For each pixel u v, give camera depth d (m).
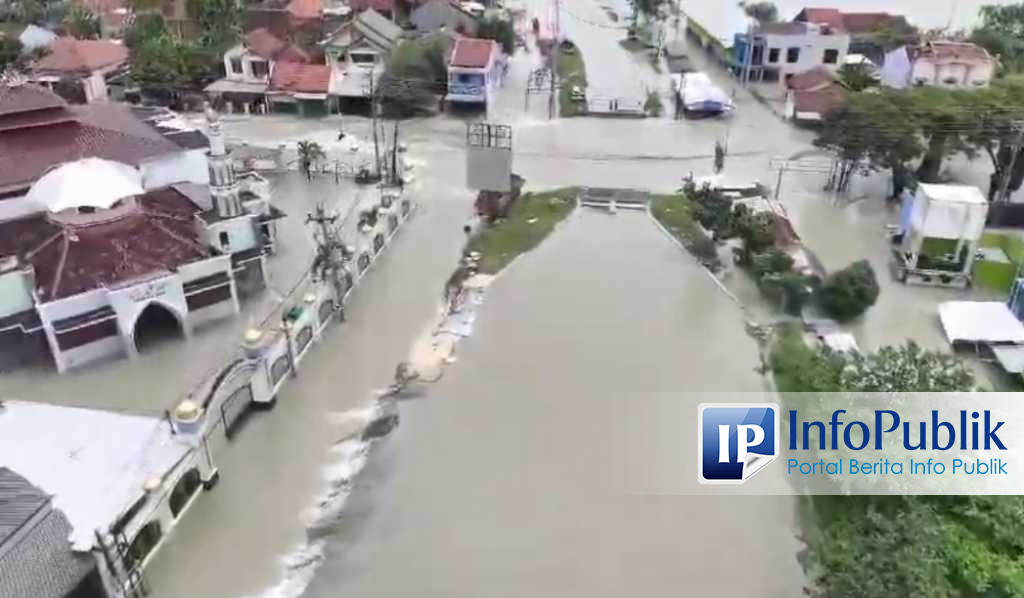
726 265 48.38
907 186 54.97
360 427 34.84
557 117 72.50
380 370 38.44
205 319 40.34
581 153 64.31
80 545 24.98
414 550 29.20
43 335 37.31
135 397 35.06
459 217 53.91
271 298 42.78
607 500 31.55
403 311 43.25
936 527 25.31
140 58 74.06
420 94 71.94
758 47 81.25
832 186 58.16
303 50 77.50
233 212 41.81
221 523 29.97
